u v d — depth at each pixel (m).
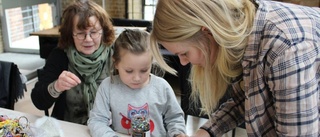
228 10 0.63
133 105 1.17
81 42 1.31
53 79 1.32
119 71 1.16
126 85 1.19
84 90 1.37
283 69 0.60
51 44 3.44
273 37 0.62
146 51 1.08
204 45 0.68
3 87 1.60
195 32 0.65
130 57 1.08
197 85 0.90
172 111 1.20
